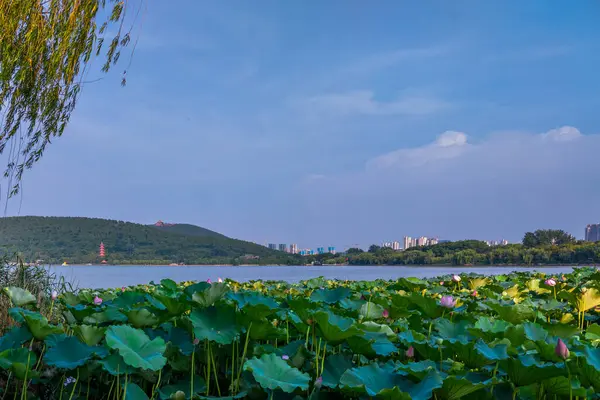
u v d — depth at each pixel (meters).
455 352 2.49
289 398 2.37
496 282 6.48
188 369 2.76
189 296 3.02
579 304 4.03
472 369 2.44
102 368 2.46
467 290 5.75
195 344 2.76
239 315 2.71
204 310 2.73
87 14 6.95
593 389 2.03
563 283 5.73
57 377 2.88
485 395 2.11
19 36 6.57
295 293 6.00
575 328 2.94
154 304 3.22
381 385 2.15
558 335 2.97
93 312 3.30
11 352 2.50
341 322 2.67
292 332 3.29
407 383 2.17
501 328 2.83
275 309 2.64
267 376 2.24
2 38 6.34
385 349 2.56
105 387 2.72
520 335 2.54
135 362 2.21
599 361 2.09
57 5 6.71
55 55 6.67
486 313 4.07
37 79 6.93
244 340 2.85
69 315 3.46
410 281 5.52
